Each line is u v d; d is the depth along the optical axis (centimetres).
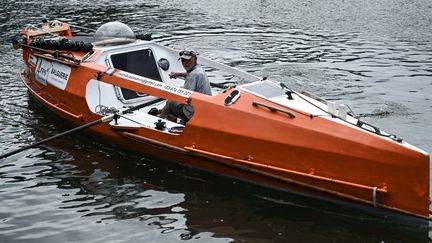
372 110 1177
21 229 759
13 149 992
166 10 2288
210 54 1623
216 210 802
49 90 1105
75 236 745
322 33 1906
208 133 844
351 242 724
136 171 916
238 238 735
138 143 936
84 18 2127
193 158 877
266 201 819
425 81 1381
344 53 1648
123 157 962
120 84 948
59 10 2272
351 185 746
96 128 991
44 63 1123
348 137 746
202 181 877
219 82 1355
